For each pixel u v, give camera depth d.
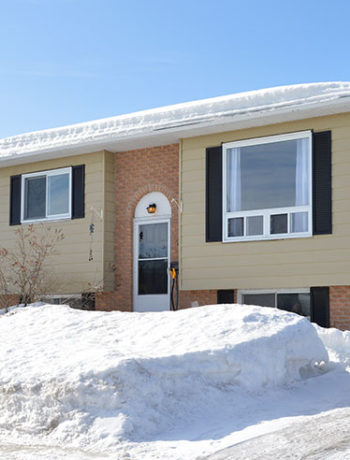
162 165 14.37
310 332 8.73
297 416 6.79
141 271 14.52
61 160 15.23
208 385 7.27
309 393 7.88
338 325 11.78
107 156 14.74
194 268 13.12
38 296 13.89
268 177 12.59
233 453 5.59
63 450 6.08
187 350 7.52
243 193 12.80
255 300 12.91
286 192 12.38
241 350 7.66
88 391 6.69
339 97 11.34
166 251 14.30
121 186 14.80
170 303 13.89
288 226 12.27
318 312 12.02
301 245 12.05
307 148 12.23
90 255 14.52
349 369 9.09
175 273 13.64
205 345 7.78
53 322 10.06
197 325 8.83
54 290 14.54
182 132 13.19
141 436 6.30
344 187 11.75
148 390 6.75
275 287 12.23
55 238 15.02
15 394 7.05
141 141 14.00
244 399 7.33
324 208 11.91
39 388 6.96
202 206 13.17
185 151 13.45
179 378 7.11
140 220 14.61
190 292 13.44
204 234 13.09
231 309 9.35
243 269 12.60
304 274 11.98
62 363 7.43
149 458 5.65
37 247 14.76
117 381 6.69
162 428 6.50
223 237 12.86
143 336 8.82
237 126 12.74
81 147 14.45
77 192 14.91
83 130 14.70
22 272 14.02
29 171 15.65
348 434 5.95
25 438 6.61
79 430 6.44
